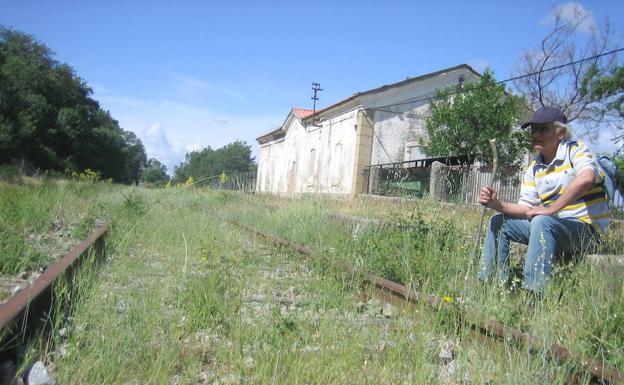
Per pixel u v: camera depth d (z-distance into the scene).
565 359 2.96
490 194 4.83
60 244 7.62
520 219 4.81
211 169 130.25
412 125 25.06
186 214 10.66
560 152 4.63
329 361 2.99
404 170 18.22
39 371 2.69
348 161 25.48
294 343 3.23
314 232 8.54
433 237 6.20
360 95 23.88
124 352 3.00
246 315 3.77
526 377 2.76
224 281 4.57
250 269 5.40
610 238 5.12
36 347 3.04
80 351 2.94
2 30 61.94
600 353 3.18
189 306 3.84
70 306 3.68
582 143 4.55
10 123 49.56
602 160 4.55
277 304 3.98
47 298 3.75
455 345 3.40
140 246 6.98
